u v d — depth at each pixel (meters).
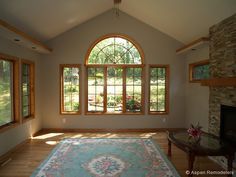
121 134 5.49
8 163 3.52
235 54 3.32
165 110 6.05
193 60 5.44
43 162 3.54
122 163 3.50
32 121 5.17
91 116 5.88
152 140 4.90
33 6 3.62
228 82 3.26
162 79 6.06
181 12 4.20
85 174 3.09
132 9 5.36
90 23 5.81
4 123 4.05
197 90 5.21
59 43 5.79
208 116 4.61
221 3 3.27
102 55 5.96
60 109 5.83
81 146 4.39
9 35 3.59
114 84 6.01
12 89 4.37
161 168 3.31
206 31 4.44
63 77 5.93
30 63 5.08
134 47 6.01
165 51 5.93
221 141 3.35
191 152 2.95
